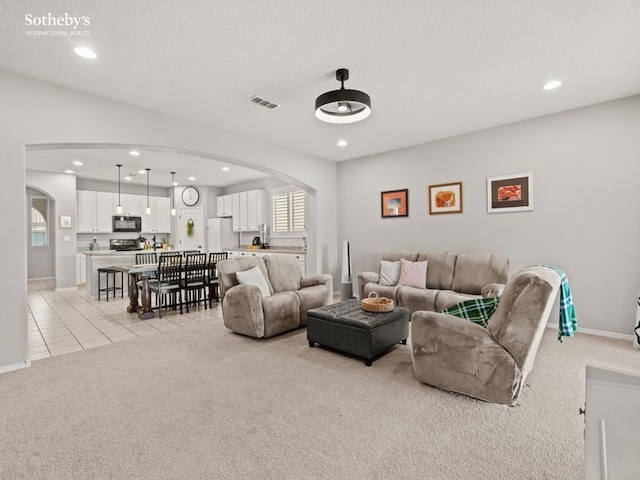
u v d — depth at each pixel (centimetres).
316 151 531
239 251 785
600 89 316
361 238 571
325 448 174
